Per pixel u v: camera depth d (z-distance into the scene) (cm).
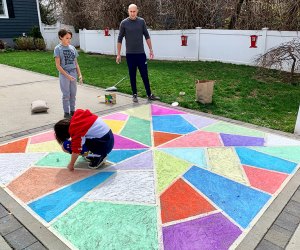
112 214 293
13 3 1798
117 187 338
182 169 377
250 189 334
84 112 357
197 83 638
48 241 258
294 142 454
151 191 330
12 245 253
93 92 756
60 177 359
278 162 394
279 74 895
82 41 1772
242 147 438
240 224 279
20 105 649
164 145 447
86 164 390
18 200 315
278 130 503
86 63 1242
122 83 843
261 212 296
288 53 886
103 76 950
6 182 350
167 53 1290
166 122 542
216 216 290
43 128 515
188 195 323
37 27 1889
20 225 278
